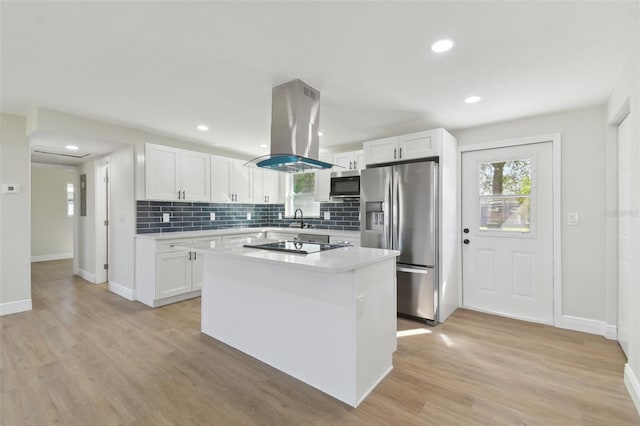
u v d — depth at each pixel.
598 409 1.73
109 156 4.25
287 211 5.43
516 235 3.20
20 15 1.56
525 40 1.78
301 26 1.67
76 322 3.03
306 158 2.30
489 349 2.48
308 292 2.01
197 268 3.93
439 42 1.81
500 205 3.30
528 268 3.14
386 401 1.82
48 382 1.98
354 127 3.53
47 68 2.14
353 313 1.80
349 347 1.81
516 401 1.81
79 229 5.16
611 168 2.65
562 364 2.23
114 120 3.33
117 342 2.59
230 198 4.59
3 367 2.15
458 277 3.53
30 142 3.34
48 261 6.49
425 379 2.05
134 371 2.13
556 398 1.83
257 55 1.97
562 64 2.05
